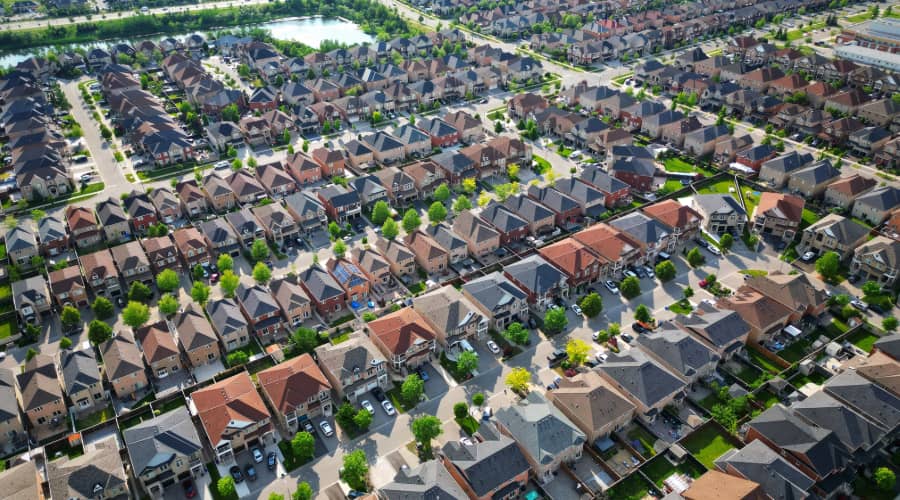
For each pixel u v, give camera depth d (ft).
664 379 445.37
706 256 622.54
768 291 536.42
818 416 419.74
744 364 490.49
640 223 619.26
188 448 397.19
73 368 461.78
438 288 569.23
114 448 406.00
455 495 363.97
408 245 625.00
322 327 529.86
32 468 391.86
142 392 474.08
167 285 560.61
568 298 568.41
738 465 383.45
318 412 449.06
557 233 653.71
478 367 493.36
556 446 400.26
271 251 636.07
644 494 391.24
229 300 535.60
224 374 480.23
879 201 654.94
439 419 447.42
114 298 574.15
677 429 435.53
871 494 393.09
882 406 424.05
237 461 416.26
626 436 431.84
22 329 532.32
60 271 564.30
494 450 390.83
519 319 542.57
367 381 464.24
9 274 591.78
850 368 464.24
